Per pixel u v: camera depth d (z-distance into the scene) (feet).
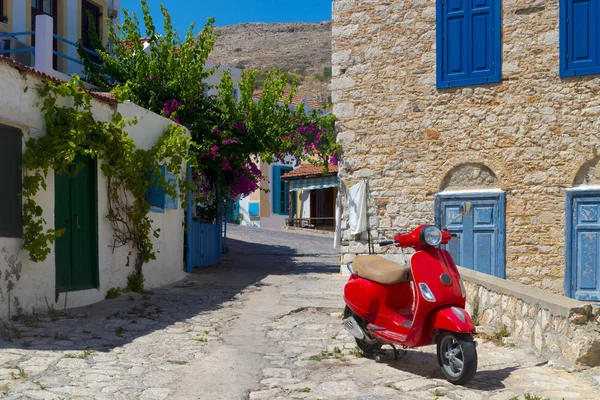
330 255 63.16
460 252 41.78
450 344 18.17
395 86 43.78
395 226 43.60
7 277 23.57
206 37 48.24
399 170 43.62
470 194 41.55
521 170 40.57
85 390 16.25
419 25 43.16
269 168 110.73
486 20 41.47
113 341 22.07
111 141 29.84
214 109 49.49
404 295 20.08
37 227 24.72
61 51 51.67
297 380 18.24
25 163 24.57
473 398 16.37
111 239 31.55
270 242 75.66
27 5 48.21
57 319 24.77
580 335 19.11
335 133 45.93
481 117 41.57
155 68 46.50
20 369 17.67
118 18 59.57
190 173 43.55
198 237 48.34
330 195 108.47
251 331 25.13
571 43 39.60
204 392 16.79
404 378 18.52
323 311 29.86
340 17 45.19
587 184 39.40
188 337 23.43
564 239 39.52
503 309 24.53
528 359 20.89
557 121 39.86
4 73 23.49
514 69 40.83
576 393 16.75
